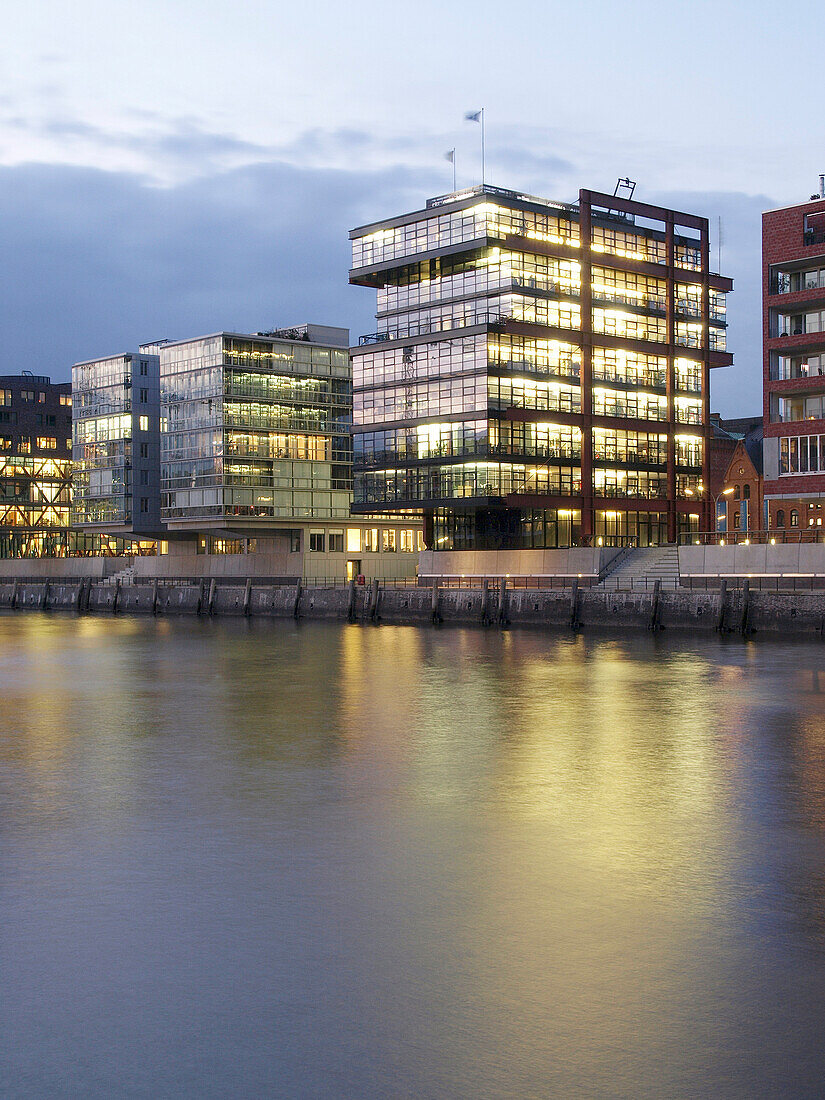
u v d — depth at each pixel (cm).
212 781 2295
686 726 3000
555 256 8856
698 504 9844
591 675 4278
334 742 2770
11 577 12544
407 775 2338
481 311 8706
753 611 6069
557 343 8931
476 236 8550
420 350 8975
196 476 11038
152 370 12519
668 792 2152
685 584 6862
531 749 2650
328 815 1980
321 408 11469
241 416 10881
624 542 9312
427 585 8850
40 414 16650
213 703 3559
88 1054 1052
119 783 2289
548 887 1539
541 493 8750
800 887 1534
